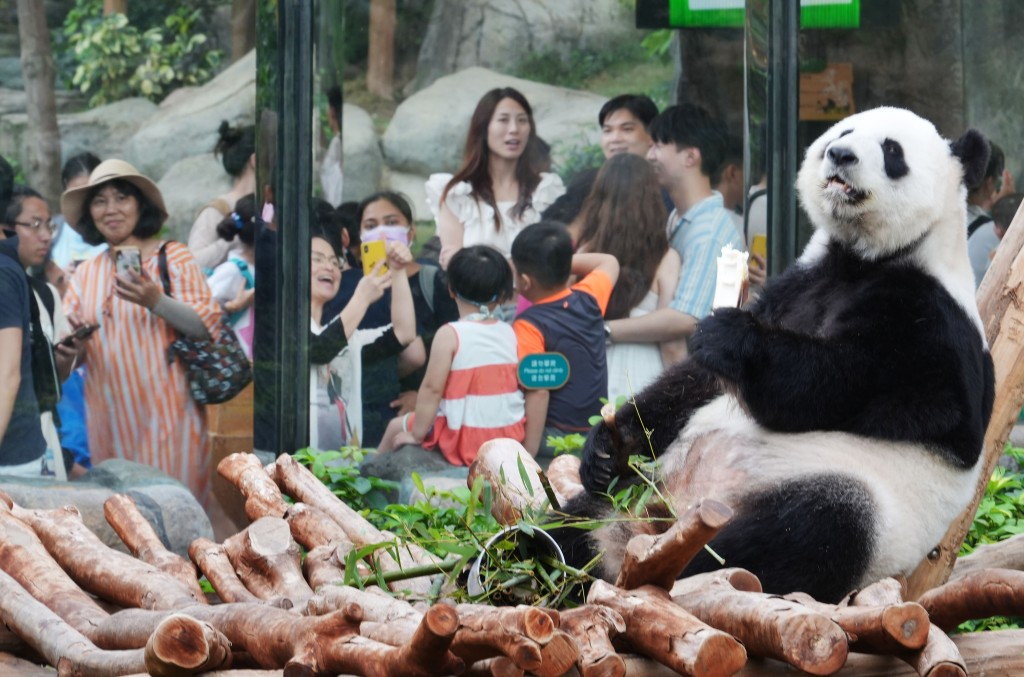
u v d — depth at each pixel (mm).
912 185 5133
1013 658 3811
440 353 8547
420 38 8648
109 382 8109
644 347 8805
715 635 3371
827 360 4883
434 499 7609
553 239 8617
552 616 3367
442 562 4520
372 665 3406
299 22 8109
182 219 8234
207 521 7953
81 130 8078
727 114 8875
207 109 8250
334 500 5816
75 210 8055
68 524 5242
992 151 9328
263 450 8250
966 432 4875
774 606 3492
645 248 8789
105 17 8086
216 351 8281
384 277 8562
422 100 8672
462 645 3287
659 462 5254
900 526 4773
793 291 5629
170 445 8211
